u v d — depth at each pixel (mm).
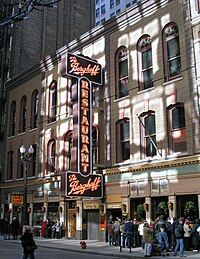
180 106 22500
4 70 43938
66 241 26078
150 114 24234
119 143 26000
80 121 25703
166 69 23734
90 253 19391
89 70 27234
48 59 34656
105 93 27594
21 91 38500
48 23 47781
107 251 19547
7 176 38188
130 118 25250
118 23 27594
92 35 29766
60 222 29250
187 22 22672
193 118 21250
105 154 26500
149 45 25328
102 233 25547
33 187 33594
